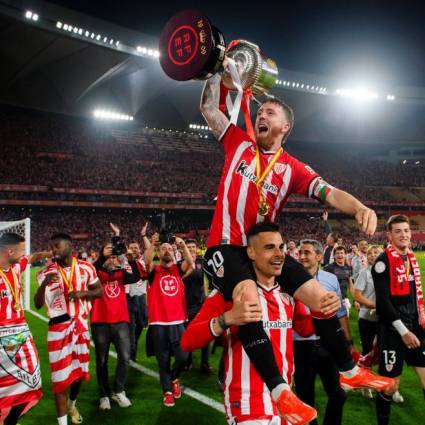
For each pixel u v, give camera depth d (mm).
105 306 6117
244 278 2658
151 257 6363
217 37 2768
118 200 44781
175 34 2877
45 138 46500
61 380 5055
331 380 4336
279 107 3006
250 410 2646
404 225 4621
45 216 42500
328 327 2793
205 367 7492
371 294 6625
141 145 53500
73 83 44219
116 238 6312
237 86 2893
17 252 4590
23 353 4547
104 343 6113
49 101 46562
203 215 50688
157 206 46344
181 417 5648
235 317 2518
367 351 6766
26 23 33562
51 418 5770
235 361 2764
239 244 2865
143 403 6172
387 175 63781
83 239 40656
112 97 50125
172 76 2904
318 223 53656
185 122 57406
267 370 2504
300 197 54219
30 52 37656
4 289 4508
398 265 4594
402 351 4582
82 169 45000
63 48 38406
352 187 58906
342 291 8148
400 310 4578
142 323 8938
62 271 5195
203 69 2779
